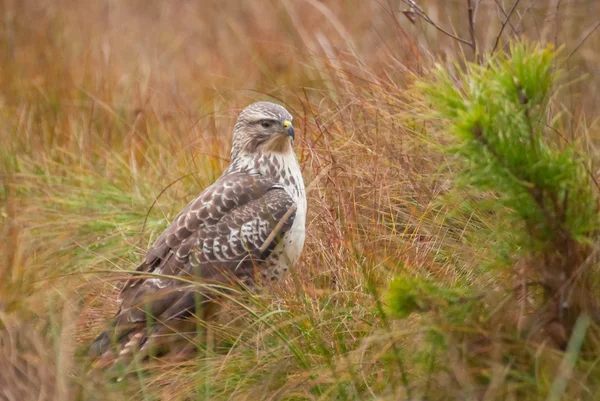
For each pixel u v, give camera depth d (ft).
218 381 30.42
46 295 33.71
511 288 27.55
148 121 50.16
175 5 70.49
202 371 30.73
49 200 43.83
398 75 42.47
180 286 33.14
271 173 35.60
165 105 53.47
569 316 26.91
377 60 47.47
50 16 63.26
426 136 36.76
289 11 60.18
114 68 57.77
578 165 26.58
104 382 30.27
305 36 56.49
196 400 30.09
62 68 56.39
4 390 29.19
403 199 36.70
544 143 27.63
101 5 69.31
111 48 61.87
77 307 34.53
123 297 33.91
